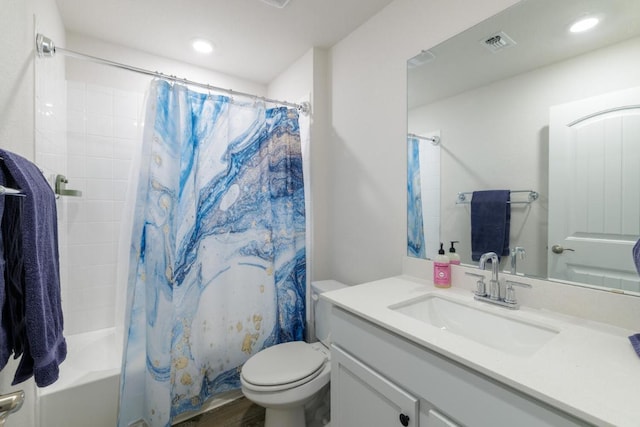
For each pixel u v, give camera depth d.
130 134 2.07
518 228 1.13
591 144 0.95
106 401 1.47
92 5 1.62
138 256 1.51
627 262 0.88
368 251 1.78
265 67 2.33
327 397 1.65
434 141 1.41
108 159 2.01
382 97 1.66
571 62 0.99
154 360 1.47
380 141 1.68
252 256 1.86
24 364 0.75
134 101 2.08
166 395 1.48
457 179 1.33
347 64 1.90
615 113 0.90
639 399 0.56
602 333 0.85
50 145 1.51
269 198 1.92
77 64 1.92
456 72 1.32
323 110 2.08
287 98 2.34
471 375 0.72
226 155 1.79
